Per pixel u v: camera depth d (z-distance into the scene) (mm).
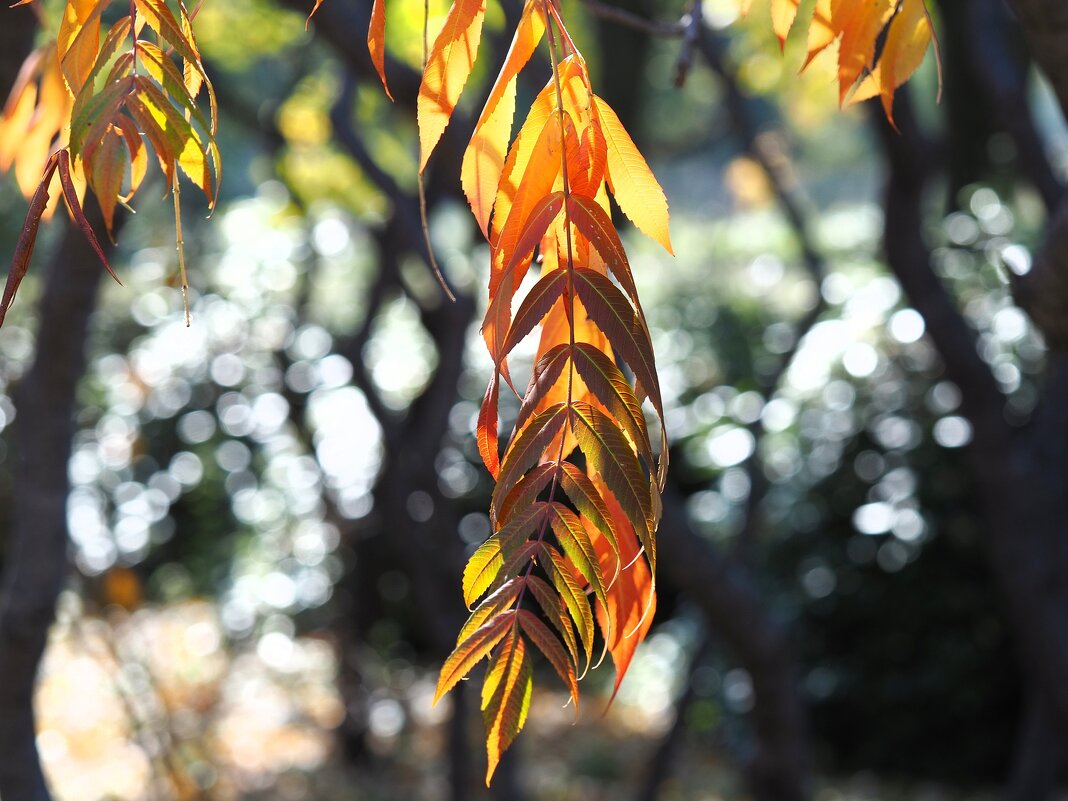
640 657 8375
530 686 607
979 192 6891
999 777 6664
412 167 5688
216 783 4961
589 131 657
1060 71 1236
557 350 619
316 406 7230
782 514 7223
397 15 4109
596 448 609
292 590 7539
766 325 9406
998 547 3855
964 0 4227
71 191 644
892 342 7141
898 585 6781
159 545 8609
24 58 2096
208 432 8219
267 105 5219
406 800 5867
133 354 8445
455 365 4402
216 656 7039
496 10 2852
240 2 5031
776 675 3605
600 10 1526
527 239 624
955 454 6746
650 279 10805
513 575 614
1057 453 3922
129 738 3957
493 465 640
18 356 7227
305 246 6723
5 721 2543
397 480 4332
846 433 7125
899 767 6836
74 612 3520
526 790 6293
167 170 648
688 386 9078
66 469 2594
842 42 919
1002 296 6547
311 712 6844
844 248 10031
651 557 600
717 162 17016
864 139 15281
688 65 1510
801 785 3779
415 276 6625
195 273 7156
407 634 8117
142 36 1348
